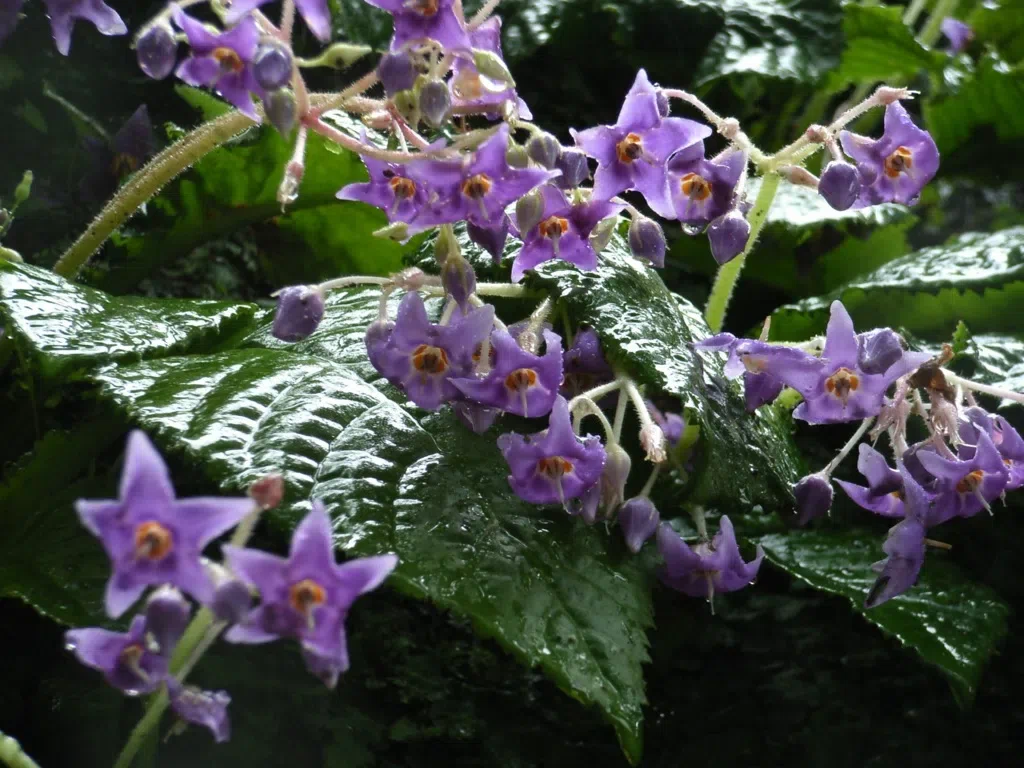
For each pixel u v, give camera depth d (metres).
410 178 0.27
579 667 0.26
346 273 0.39
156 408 0.26
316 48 0.41
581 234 0.28
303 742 0.30
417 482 0.27
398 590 0.26
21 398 0.32
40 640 0.30
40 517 0.29
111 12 0.28
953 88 0.44
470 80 0.27
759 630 0.35
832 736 0.34
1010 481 0.29
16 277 0.28
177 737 0.30
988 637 0.32
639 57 0.42
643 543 0.29
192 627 0.24
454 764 0.32
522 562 0.27
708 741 0.34
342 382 0.28
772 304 0.43
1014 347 0.35
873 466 0.29
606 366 0.30
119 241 0.36
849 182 0.29
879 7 0.42
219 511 0.22
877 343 0.28
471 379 0.26
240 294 0.39
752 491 0.30
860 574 0.33
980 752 0.34
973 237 0.39
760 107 0.47
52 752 0.29
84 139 0.36
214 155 0.35
